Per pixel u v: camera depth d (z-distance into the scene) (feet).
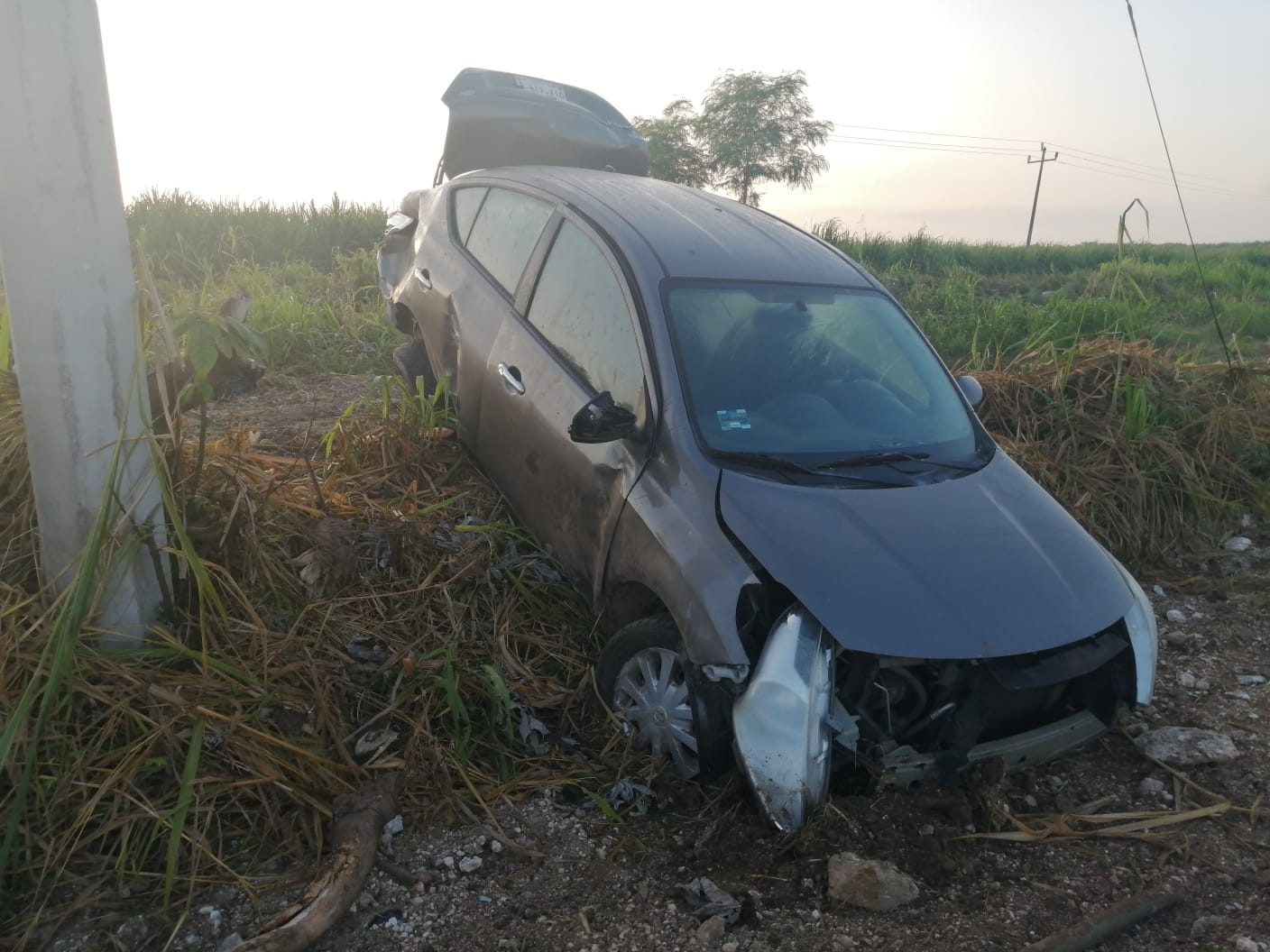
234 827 10.48
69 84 10.25
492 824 11.22
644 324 13.43
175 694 10.68
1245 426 23.49
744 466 12.32
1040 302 56.54
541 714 13.05
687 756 11.91
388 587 14.01
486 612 14.24
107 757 10.30
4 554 11.79
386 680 12.52
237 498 12.96
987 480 13.37
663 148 156.97
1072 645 11.51
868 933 10.00
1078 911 10.54
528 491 14.97
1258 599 18.86
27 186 10.26
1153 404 23.63
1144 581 19.83
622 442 13.04
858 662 11.12
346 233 52.29
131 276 11.09
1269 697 15.47
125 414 10.69
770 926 10.02
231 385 13.28
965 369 26.23
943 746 11.25
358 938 9.58
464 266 17.99
